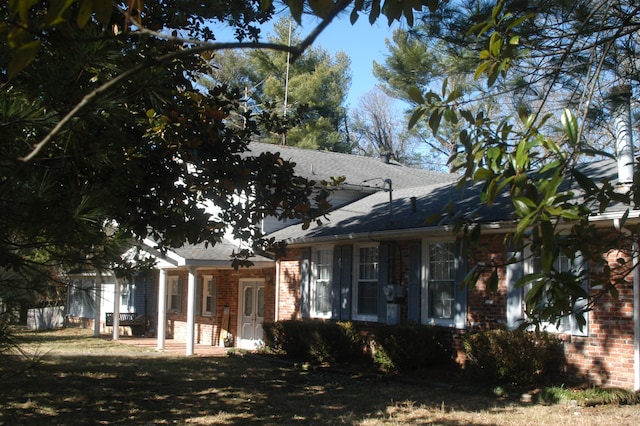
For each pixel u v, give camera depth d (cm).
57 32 361
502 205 1334
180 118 873
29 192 525
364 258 1661
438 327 1403
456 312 1391
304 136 3631
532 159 321
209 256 1892
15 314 610
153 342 2288
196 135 962
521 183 271
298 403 1128
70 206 544
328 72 3784
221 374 1483
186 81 955
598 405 1034
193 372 1517
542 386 1162
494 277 329
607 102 739
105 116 580
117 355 1866
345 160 2389
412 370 1405
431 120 341
